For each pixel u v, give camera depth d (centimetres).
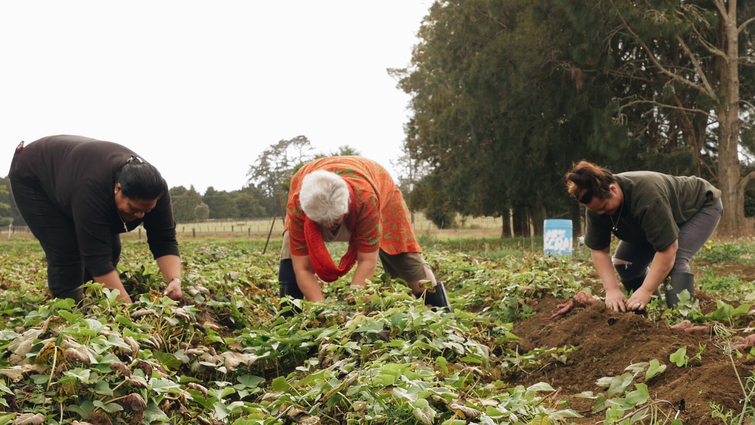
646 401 271
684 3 2088
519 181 2428
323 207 348
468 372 318
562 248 1302
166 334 362
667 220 379
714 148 2364
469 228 5166
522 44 2192
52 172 401
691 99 2195
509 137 2352
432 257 880
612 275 428
